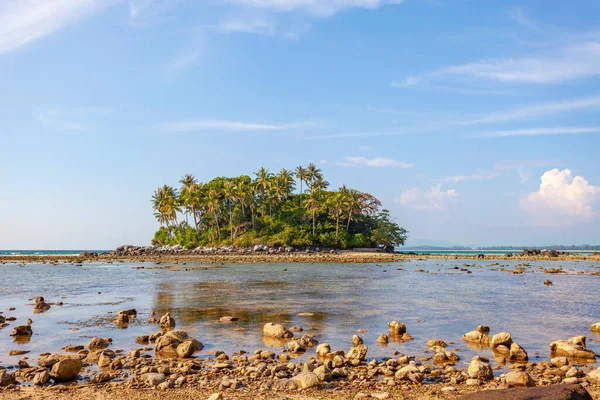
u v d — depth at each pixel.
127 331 20.28
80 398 10.77
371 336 18.83
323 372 12.23
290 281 45.97
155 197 147.62
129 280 48.78
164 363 14.45
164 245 145.88
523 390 8.53
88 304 29.38
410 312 25.12
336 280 46.75
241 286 40.94
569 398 8.13
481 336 17.59
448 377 12.47
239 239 129.62
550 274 53.28
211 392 11.21
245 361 14.42
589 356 14.81
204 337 18.81
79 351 16.33
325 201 132.00
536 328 20.30
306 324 21.69
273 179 135.75
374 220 136.38
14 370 13.78
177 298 32.28
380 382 11.98
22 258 116.44
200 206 138.75
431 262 84.94
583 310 25.48
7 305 29.27
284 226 129.75
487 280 45.56
